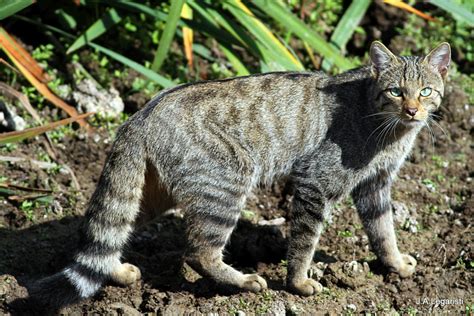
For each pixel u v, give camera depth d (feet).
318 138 24.40
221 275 23.89
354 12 34.73
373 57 24.41
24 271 24.80
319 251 26.68
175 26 28.86
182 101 23.75
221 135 23.72
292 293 24.04
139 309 23.35
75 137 29.99
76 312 23.17
